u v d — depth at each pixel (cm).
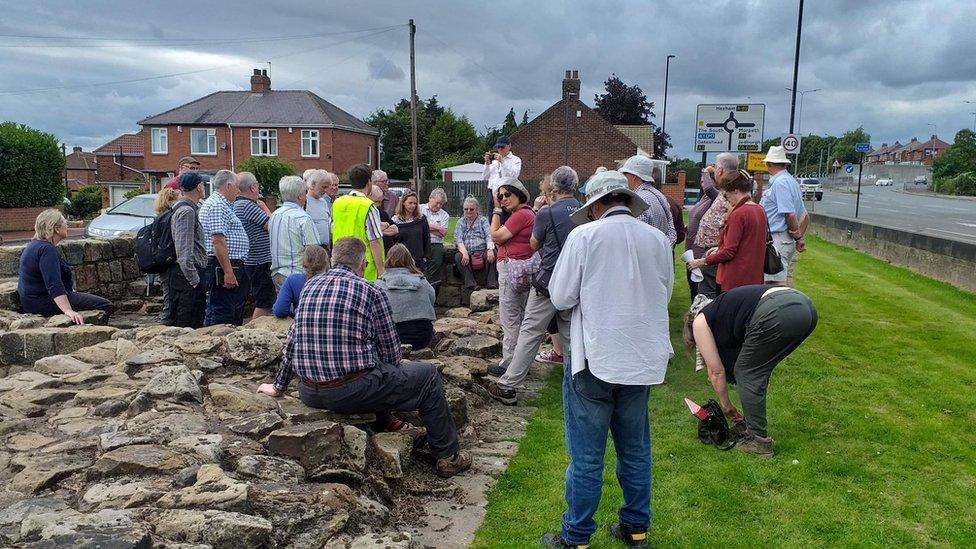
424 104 7881
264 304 786
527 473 451
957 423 534
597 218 358
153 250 684
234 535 287
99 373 473
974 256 1050
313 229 734
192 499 305
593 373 334
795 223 704
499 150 1049
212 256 716
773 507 407
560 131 4294
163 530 284
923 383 627
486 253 957
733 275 562
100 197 4062
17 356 574
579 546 355
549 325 634
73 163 7288
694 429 525
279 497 328
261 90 4894
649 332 336
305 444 372
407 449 432
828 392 604
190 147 4709
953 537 376
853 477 445
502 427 537
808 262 1379
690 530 380
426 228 884
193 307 696
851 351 730
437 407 434
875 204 4391
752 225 554
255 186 785
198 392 436
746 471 452
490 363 638
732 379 512
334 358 405
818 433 516
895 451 484
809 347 744
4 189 2770
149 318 927
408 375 424
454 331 711
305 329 411
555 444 499
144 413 404
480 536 372
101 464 332
